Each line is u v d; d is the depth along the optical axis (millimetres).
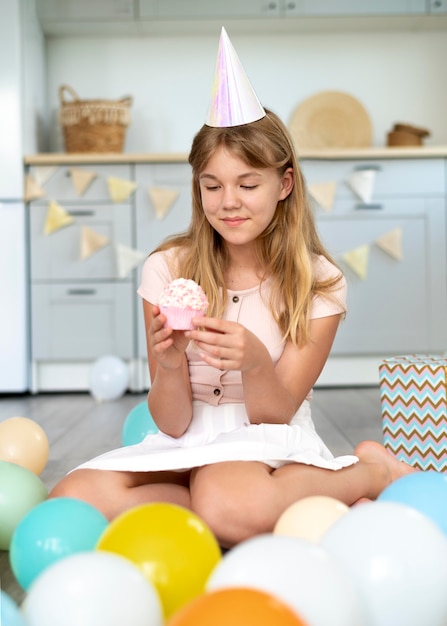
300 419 1540
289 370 1500
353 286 3738
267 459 1316
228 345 1254
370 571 856
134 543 917
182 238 1659
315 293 1534
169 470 1455
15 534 1107
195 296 1259
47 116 4176
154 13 3938
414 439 1926
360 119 4180
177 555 907
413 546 874
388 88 4234
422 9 3932
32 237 3707
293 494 1263
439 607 856
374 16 3955
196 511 1243
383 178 3727
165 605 890
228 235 1425
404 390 1929
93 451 2301
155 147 4234
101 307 3723
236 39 4219
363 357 3826
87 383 3807
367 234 3734
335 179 3721
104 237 3703
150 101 4227
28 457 1790
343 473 1378
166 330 1262
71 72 4203
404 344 3764
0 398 3627
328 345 1547
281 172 1479
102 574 806
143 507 978
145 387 3773
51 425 2814
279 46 4219
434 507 1159
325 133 4184
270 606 692
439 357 2066
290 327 1494
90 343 3729
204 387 1525
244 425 1463
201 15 3934
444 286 3758
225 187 1396
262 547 812
